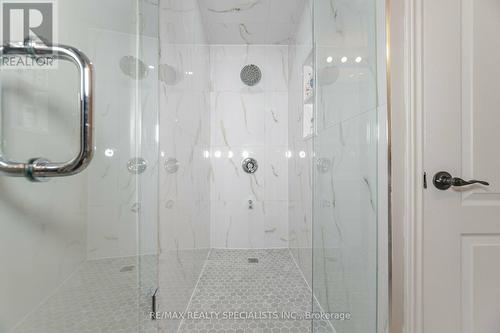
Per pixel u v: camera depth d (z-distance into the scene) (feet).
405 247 3.01
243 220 8.48
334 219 4.07
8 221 1.42
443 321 2.97
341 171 3.84
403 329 3.01
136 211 2.91
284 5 6.44
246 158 8.48
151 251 3.27
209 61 8.28
